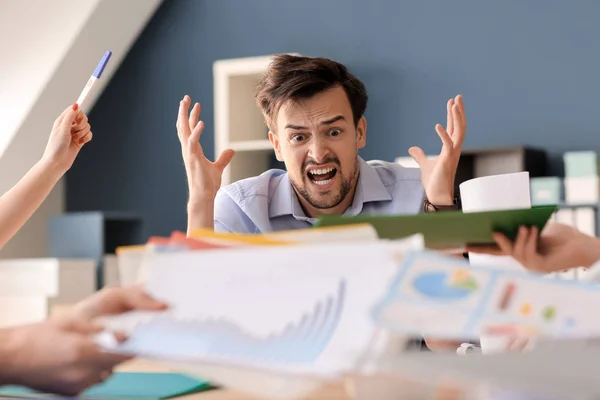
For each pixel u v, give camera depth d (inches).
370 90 180.2
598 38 164.9
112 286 24.9
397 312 20.2
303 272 22.3
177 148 193.8
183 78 193.9
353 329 20.7
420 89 176.7
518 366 18.9
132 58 197.5
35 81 167.0
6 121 166.6
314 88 61.9
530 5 169.6
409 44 177.8
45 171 65.5
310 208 65.5
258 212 64.3
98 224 165.6
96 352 23.5
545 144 168.1
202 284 23.5
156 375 32.9
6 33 169.8
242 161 178.1
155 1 191.2
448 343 42.9
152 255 24.2
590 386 17.4
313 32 185.2
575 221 149.8
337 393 24.6
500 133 171.3
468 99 173.5
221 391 29.7
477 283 21.6
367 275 21.7
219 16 192.1
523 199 37.7
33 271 156.3
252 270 22.8
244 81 180.7
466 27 173.9
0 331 24.6
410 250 22.0
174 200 193.9
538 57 169.0
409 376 18.2
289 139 63.2
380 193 66.5
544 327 20.7
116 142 198.5
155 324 23.3
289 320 21.7
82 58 174.2
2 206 64.8
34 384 24.1
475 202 38.5
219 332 22.0
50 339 23.9
